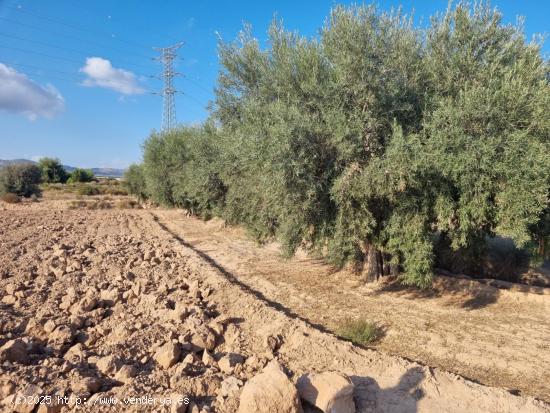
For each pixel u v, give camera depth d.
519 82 7.24
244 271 13.51
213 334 7.43
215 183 16.50
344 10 8.84
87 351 6.54
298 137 7.71
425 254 8.58
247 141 8.73
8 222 26.42
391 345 7.66
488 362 6.90
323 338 7.27
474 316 9.12
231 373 6.03
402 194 8.39
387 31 8.67
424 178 8.05
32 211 36.00
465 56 8.41
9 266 12.88
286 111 8.14
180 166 26.25
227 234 22.23
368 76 8.06
